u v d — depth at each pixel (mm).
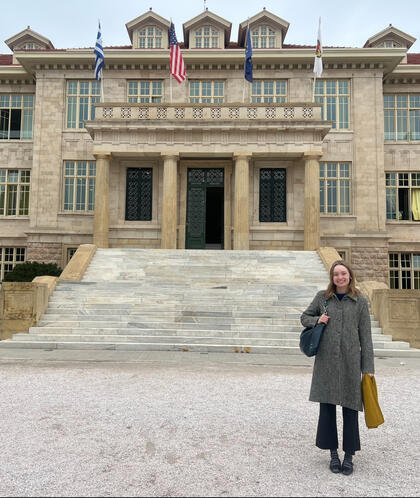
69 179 29953
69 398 7367
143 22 32219
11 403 7031
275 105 26047
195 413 6562
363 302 4809
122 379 8961
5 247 30562
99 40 25516
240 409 6824
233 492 4035
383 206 28938
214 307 15992
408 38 32625
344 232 28797
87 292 17266
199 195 28969
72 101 30500
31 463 4645
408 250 29641
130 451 5020
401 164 30297
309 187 25625
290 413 6645
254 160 28422
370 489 4152
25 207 31031
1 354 12125
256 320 15031
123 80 30203
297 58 29188
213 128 25703
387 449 5273
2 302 14961
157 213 28422
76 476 4340
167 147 25953
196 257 22047
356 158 29312
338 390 4613
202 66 29969
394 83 31000
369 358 4621
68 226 29344
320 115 25891
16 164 31109
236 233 25562
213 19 31688
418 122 30844
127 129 25969
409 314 14422
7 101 31719
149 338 13836
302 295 17297
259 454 4980
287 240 27719
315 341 4723
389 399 7648
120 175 28688
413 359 12398
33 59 29625
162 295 17078
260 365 10930
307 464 4734
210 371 9984
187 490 4066
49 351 12750
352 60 29297
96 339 13898
